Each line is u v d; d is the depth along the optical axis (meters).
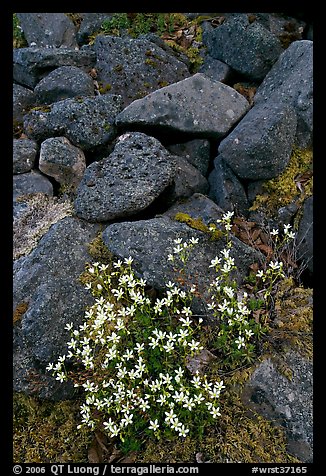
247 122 0.90
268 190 0.90
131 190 0.85
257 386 0.69
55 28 1.26
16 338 0.75
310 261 0.85
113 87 1.09
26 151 1.00
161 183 0.87
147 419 0.68
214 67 1.09
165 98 0.95
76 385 0.69
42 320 0.74
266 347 0.72
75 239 0.83
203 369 0.71
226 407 0.68
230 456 0.65
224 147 0.89
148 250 0.78
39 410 0.74
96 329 0.70
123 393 0.65
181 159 0.95
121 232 0.80
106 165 0.90
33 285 0.78
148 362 0.71
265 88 1.00
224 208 0.91
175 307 0.71
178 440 0.67
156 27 1.22
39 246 0.82
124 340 0.74
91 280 0.79
